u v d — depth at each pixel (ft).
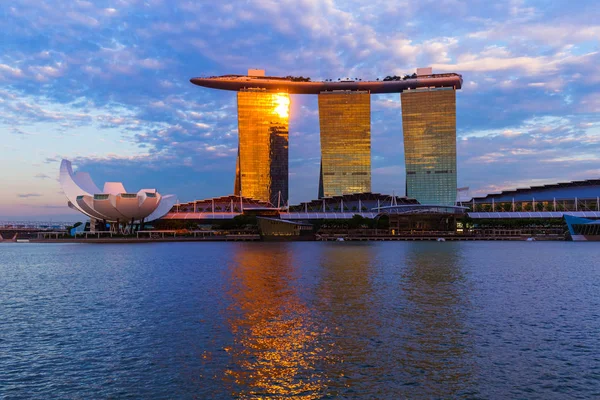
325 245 522.88
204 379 78.54
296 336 101.81
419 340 98.43
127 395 72.95
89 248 504.02
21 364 86.69
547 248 456.86
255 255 345.92
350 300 142.51
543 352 90.89
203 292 161.58
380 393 72.79
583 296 150.51
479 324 111.65
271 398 71.31
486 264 262.47
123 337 103.24
